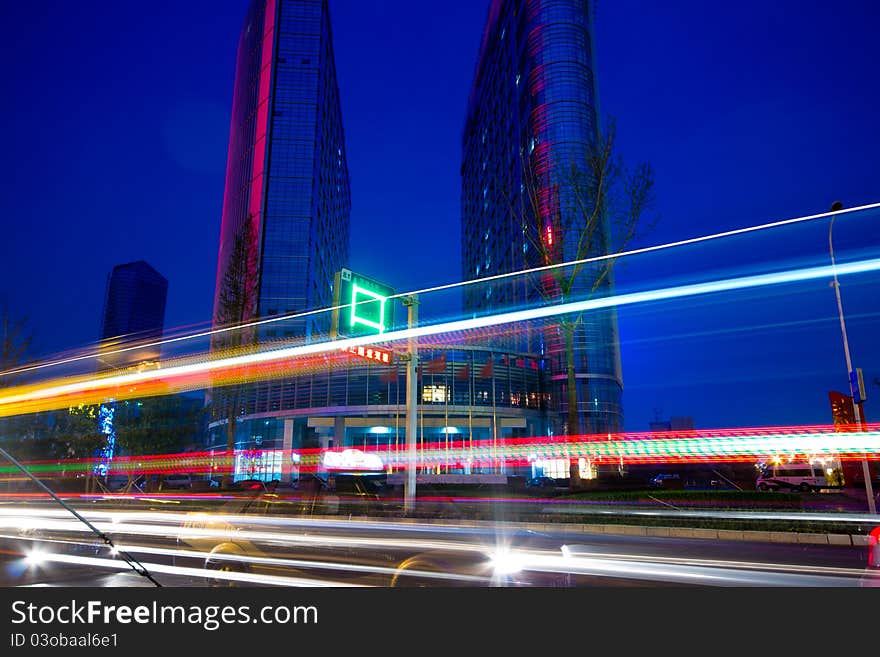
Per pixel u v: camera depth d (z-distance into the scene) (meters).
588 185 29.22
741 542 15.83
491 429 58.38
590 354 70.62
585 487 27.31
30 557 11.85
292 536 11.94
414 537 14.16
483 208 117.75
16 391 33.78
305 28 116.75
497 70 111.31
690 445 59.78
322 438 58.94
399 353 23.03
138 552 12.64
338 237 136.25
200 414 34.97
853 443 34.09
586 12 90.56
